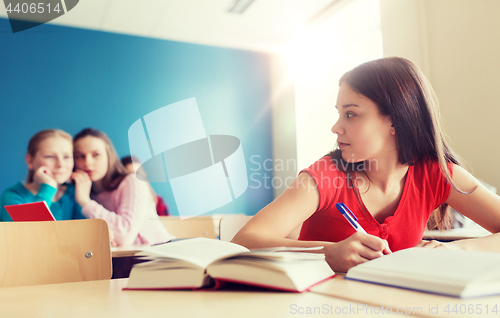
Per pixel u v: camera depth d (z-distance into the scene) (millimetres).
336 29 3750
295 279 399
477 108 2488
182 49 3834
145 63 3668
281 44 4082
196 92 3836
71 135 3334
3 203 3064
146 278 475
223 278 431
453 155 935
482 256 425
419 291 373
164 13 3361
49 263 919
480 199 885
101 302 393
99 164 3393
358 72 806
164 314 322
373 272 440
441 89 2764
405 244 842
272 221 752
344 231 825
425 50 2875
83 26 3473
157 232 3475
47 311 358
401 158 812
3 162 3107
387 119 784
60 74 3350
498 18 2377
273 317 295
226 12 3410
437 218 1079
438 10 2805
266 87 4113
